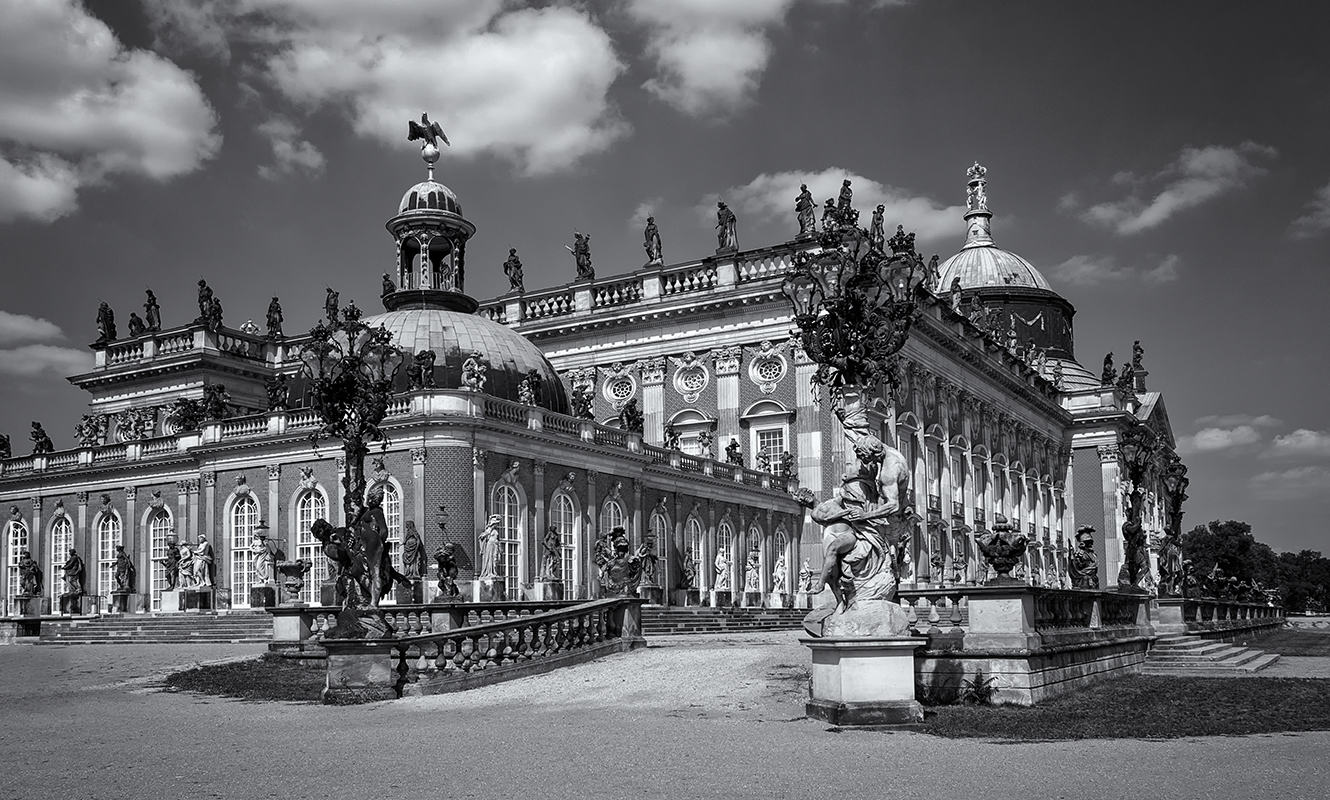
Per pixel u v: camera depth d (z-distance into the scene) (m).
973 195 155.12
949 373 99.75
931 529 91.31
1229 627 62.38
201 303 97.94
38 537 85.75
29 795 17.45
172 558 72.88
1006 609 27.83
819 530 87.50
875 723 24.02
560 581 66.19
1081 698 28.86
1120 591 43.59
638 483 75.69
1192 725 24.45
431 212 83.88
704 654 37.28
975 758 20.12
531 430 66.62
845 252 26.59
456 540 61.81
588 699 29.77
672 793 16.95
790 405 88.38
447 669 33.72
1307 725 24.69
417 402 63.69
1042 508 125.06
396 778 18.44
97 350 103.00
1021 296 147.75
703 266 92.69
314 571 67.19
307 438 68.31
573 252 99.19
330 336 34.59
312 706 30.23
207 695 33.50
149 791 17.62
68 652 51.97
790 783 17.73
